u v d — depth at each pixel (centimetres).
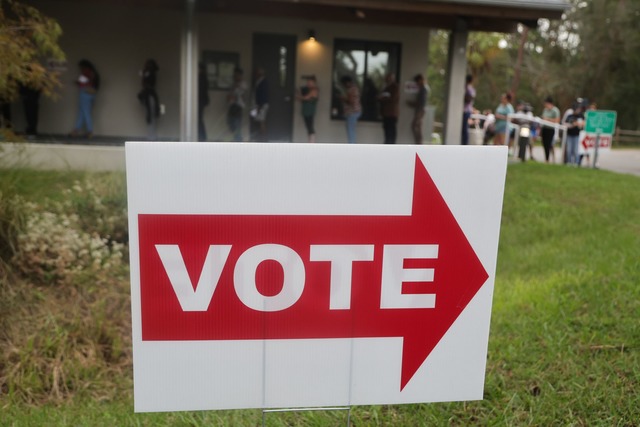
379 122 1395
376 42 1363
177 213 182
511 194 934
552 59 4300
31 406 362
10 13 772
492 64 4691
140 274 184
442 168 189
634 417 296
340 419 304
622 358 353
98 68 1294
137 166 179
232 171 182
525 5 1067
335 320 193
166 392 192
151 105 1248
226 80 1330
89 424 321
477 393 204
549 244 674
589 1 4041
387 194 188
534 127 1653
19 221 523
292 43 1342
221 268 186
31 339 417
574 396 317
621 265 524
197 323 189
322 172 185
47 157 1019
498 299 487
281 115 1369
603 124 1393
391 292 194
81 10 1270
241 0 1151
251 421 305
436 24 1215
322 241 188
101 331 440
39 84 639
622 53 3972
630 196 907
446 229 192
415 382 200
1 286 467
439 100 4794
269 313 191
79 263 512
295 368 195
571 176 1114
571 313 427
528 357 364
